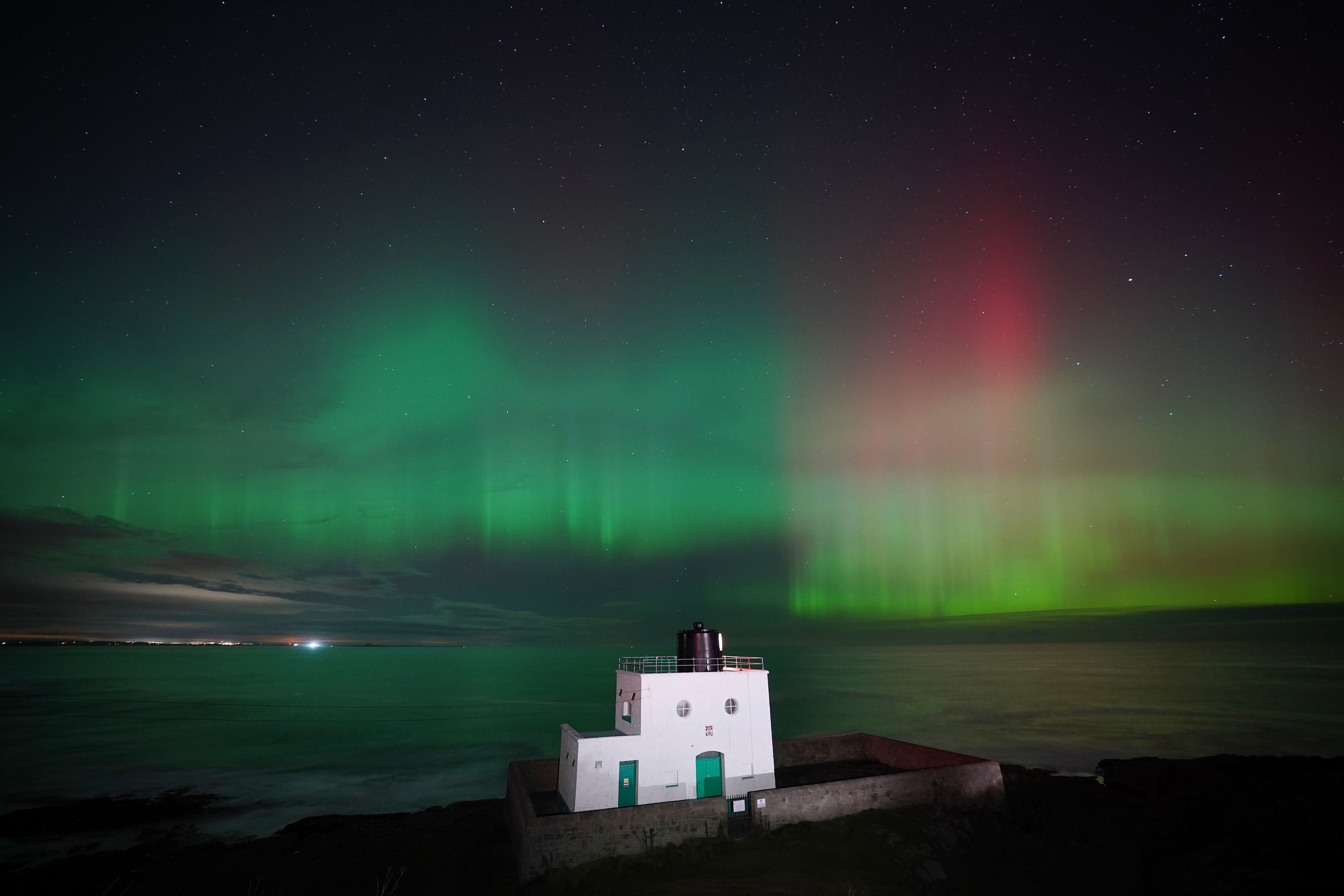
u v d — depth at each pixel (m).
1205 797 27.17
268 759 51.94
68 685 112.38
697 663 22.19
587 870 17.33
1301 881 18.91
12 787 43.69
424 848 23.34
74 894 21.58
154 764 50.19
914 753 25.80
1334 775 30.50
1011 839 20.36
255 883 21.33
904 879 17.14
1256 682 90.12
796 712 70.25
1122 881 19.39
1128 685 90.38
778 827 19.56
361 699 91.62
